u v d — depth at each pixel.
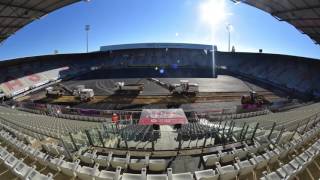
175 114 19.78
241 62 73.88
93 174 7.45
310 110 22.39
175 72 69.88
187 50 83.19
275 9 31.64
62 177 8.35
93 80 61.88
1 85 52.22
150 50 84.25
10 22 32.00
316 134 12.11
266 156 8.71
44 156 9.38
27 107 37.31
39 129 15.54
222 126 17.89
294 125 15.00
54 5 31.39
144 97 43.00
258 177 8.02
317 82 51.66
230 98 43.03
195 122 22.86
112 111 30.72
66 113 32.38
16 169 7.54
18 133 13.35
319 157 8.70
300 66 59.75
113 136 14.21
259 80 62.00
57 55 74.50
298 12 29.28
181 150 11.82
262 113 29.61
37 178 6.85
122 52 84.06
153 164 9.10
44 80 61.16
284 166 7.26
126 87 47.50
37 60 68.94
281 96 46.50
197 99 41.84
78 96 44.09
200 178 6.98
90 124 21.02
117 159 9.73
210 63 76.94
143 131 15.34
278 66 64.25
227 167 7.91
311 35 35.41
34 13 31.88
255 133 13.74
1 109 28.00
